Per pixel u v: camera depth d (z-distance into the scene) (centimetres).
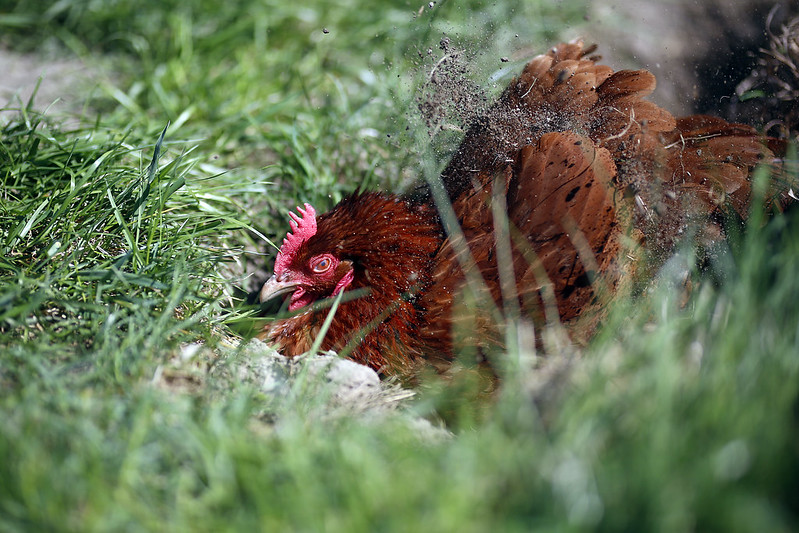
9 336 279
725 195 342
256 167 479
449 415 308
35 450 207
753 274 258
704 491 183
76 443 214
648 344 235
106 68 567
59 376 254
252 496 200
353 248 348
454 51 452
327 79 557
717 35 557
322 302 350
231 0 604
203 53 568
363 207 354
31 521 194
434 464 207
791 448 196
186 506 203
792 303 243
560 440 204
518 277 317
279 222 439
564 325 318
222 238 390
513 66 504
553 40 594
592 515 185
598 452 202
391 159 461
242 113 488
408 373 333
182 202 389
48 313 299
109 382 256
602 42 596
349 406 284
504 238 325
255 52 569
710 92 529
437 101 430
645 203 337
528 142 372
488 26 579
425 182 415
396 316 339
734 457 190
